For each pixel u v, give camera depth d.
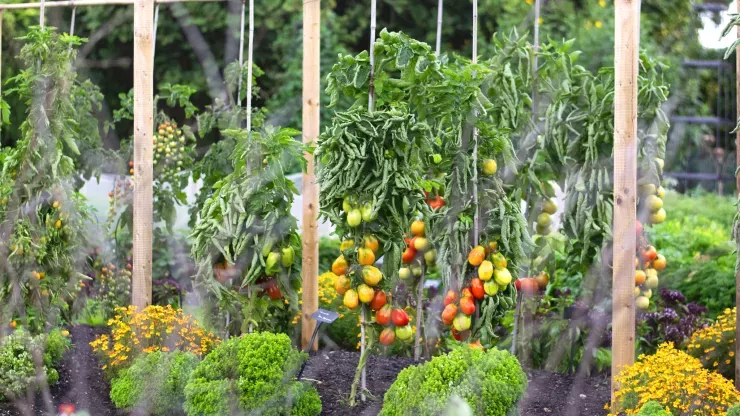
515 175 4.61
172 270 5.70
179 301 5.49
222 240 4.11
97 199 7.13
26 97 4.77
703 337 4.31
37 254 4.65
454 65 4.41
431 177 4.11
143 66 4.62
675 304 4.95
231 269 4.16
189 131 5.89
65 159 4.85
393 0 8.88
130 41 8.53
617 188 3.74
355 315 5.07
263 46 8.91
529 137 4.74
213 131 8.60
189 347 4.13
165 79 8.77
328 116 8.99
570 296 5.16
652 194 4.53
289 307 4.60
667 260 6.15
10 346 4.07
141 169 4.62
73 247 4.89
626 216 3.73
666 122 4.55
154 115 5.98
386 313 3.83
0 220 4.63
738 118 3.97
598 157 4.57
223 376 3.61
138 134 4.61
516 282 4.56
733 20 3.60
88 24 8.13
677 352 3.75
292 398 3.59
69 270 4.88
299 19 8.70
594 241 4.60
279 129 4.26
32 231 4.68
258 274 4.14
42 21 5.09
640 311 4.60
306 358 3.74
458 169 4.05
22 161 4.71
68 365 4.38
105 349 4.13
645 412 3.29
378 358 4.62
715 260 6.11
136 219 4.61
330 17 8.98
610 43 6.95
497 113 4.68
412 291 4.61
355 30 9.34
